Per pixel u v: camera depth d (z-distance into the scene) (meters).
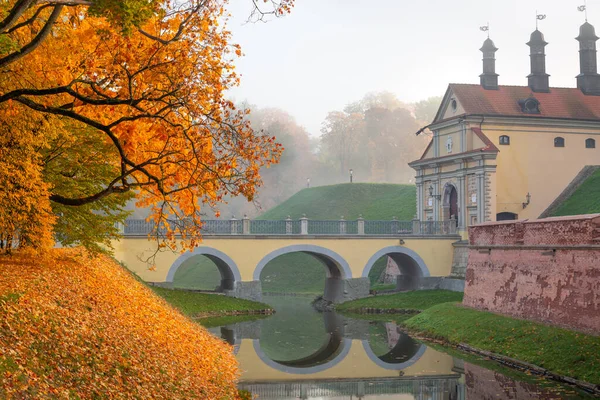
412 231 55.78
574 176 57.50
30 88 15.22
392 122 123.56
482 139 54.19
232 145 16.02
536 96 59.19
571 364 25.62
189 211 17.33
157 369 17.09
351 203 88.19
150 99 15.23
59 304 16.95
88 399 12.46
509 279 34.91
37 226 18.72
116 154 19.72
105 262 32.38
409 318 43.59
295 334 39.16
